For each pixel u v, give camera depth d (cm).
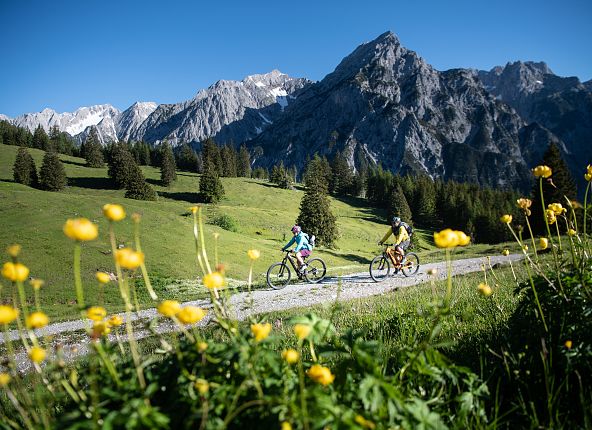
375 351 166
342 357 243
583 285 230
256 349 153
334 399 150
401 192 8719
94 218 3719
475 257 2200
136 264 149
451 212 8856
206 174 7600
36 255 2722
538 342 245
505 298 444
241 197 8944
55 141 12394
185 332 159
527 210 267
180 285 2383
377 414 153
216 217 5878
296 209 8581
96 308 161
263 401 133
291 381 161
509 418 202
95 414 130
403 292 873
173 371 167
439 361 176
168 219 3894
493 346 277
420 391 188
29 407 151
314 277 1402
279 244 4412
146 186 7162
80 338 1059
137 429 128
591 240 277
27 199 4072
